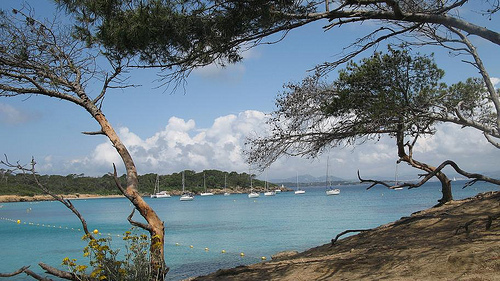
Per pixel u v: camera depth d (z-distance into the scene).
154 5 6.43
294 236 25.12
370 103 9.84
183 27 6.46
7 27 7.04
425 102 9.53
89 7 6.40
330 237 23.73
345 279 7.04
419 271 6.36
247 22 6.53
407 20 6.52
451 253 6.77
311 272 8.06
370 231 11.80
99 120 7.68
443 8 6.49
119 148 7.62
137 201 7.13
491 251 6.11
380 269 7.08
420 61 9.63
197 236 27.58
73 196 108.94
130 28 6.45
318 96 10.48
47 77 7.42
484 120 10.81
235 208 66.81
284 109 10.56
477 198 12.86
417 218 11.03
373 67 9.67
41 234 29.14
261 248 20.92
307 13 6.46
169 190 155.00
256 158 10.74
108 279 6.13
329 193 116.69
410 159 13.17
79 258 18.05
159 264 6.66
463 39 7.91
